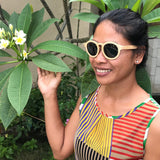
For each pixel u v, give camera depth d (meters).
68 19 1.71
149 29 1.04
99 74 0.78
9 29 1.26
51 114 1.06
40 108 2.68
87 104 1.02
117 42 0.71
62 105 2.41
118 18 0.71
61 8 2.67
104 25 0.73
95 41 0.75
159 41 2.94
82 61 2.72
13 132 2.86
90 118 0.96
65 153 1.08
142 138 0.76
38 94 2.73
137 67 0.84
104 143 0.84
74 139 0.99
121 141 0.80
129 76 0.80
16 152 2.59
